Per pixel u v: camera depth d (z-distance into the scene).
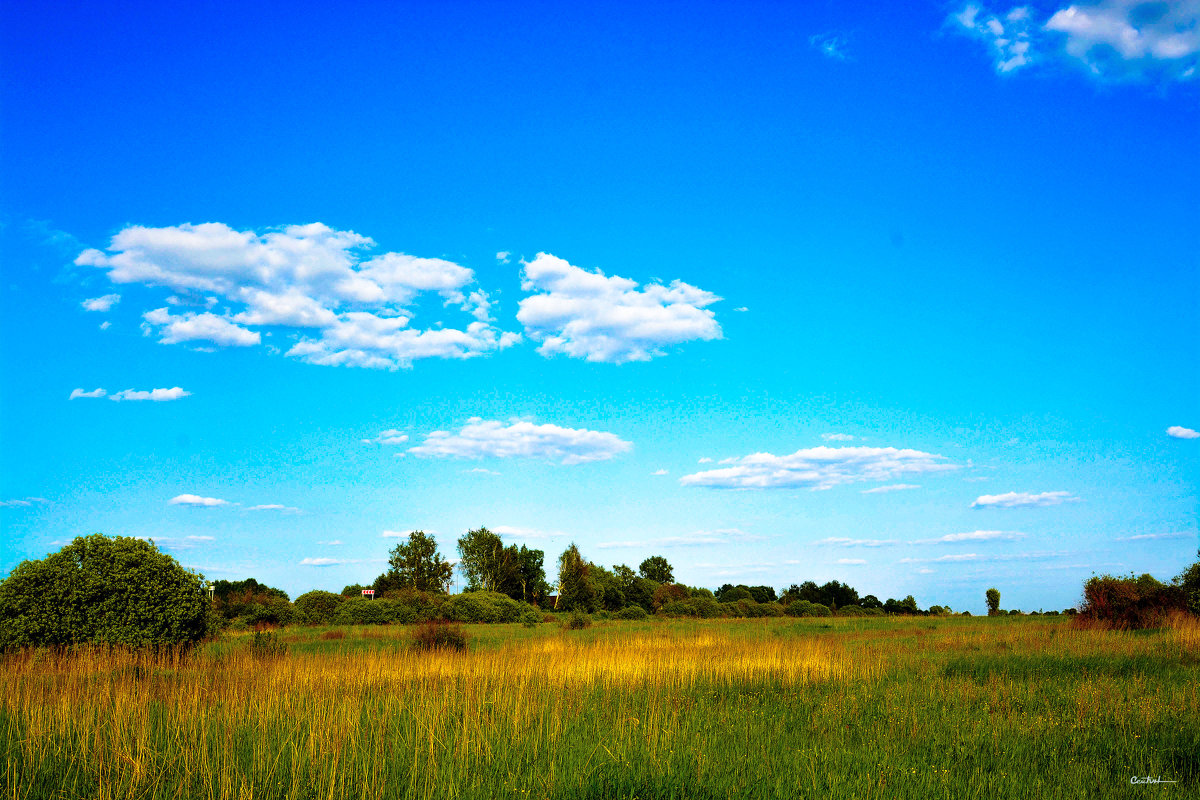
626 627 46.28
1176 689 13.01
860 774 7.94
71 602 16.25
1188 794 7.53
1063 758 8.75
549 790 7.25
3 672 13.31
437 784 7.37
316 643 28.52
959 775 7.95
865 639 29.77
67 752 8.38
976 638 27.03
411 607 52.94
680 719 11.05
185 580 17.45
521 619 56.12
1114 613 32.38
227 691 12.34
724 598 100.06
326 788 7.20
